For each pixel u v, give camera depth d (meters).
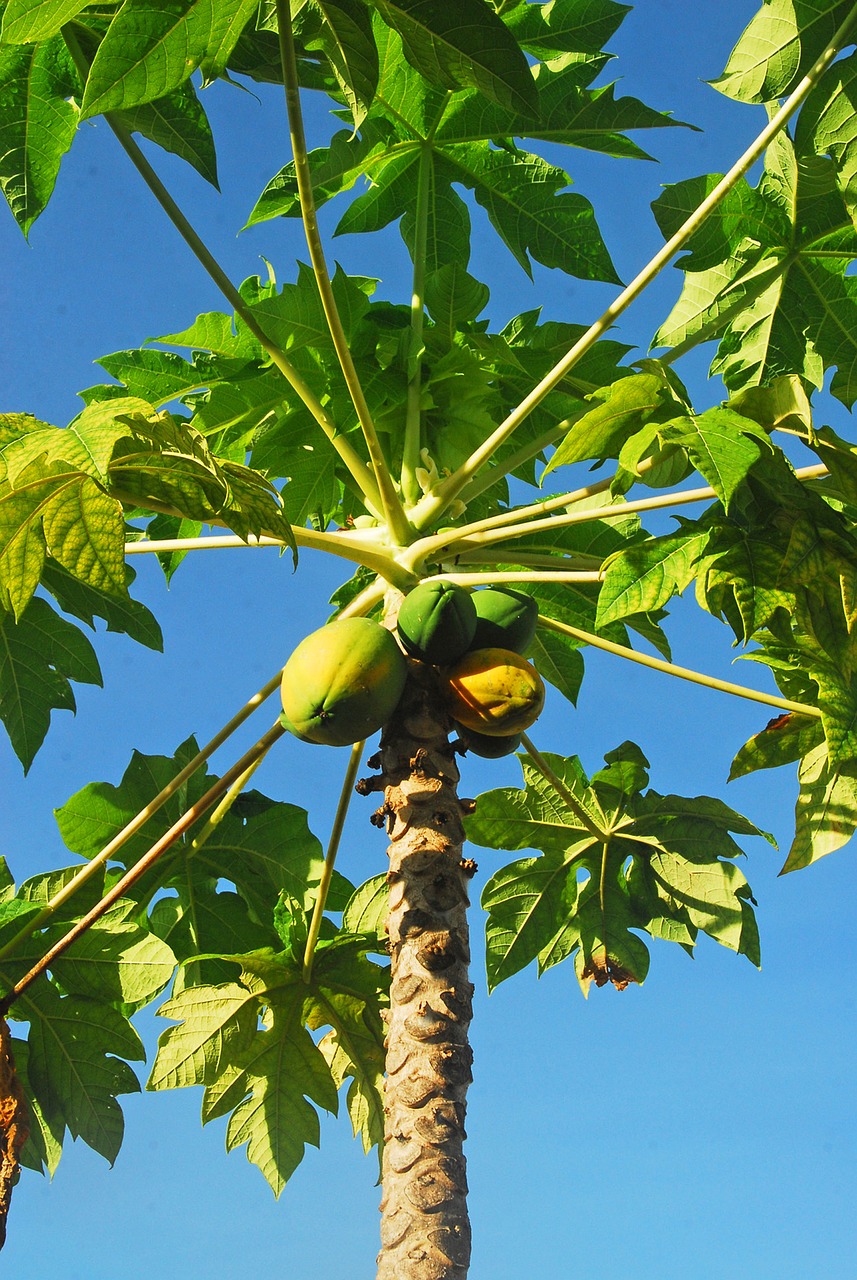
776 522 3.68
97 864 4.16
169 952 4.25
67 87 4.41
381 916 4.59
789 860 4.18
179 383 5.23
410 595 3.81
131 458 3.36
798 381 3.67
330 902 5.12
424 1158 3.13
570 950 5.00
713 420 3.50
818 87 3.98
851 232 4.70
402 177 5.21
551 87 4.86
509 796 4.98
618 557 3.63
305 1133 4.44
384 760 3.76
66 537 3.33
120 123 4.37
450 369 4.98
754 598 3.53
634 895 5.02
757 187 4.68
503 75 3.59
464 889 3.55
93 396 5.21
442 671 3.84
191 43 3.48
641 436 3.49
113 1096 4.32
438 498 4.23
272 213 4.95
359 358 4.93
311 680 3.55
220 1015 4.38
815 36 4.10
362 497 5.07
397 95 4.89
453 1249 3.02
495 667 3.76
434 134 5.03
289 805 5.16
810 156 4.41
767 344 5.02
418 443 4.68
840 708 3.52
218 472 3.32
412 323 4.91
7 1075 3.87
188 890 5.11
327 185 4.91
